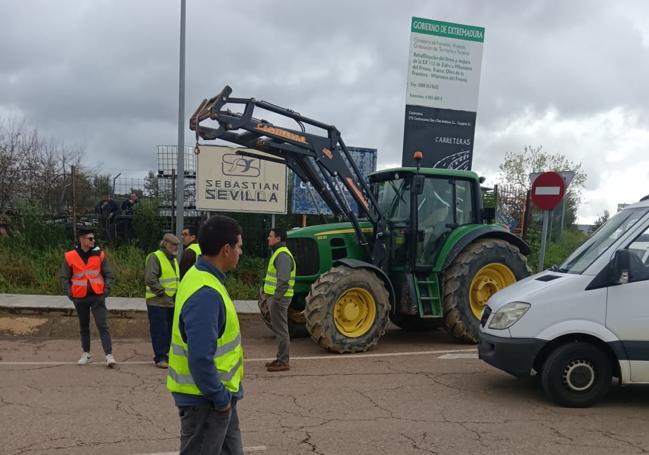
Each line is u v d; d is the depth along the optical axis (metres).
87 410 5.26
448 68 13.54
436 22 13.35
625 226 5.67
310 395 5.81
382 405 5.48
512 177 26.45
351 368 7.00
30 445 4.38
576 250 6.15
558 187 9.42
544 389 5.43
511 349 5.44
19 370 6.82
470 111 13.75
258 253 14.28
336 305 7.84
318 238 8.66
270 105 8.16
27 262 12.30
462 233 8.65
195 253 7.48
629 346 5.26
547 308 5.40
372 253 8.70
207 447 2.74
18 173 16.25
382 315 8.01
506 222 15.26
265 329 10.03
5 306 9.78
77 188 14.35
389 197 9.18
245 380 6.41
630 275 5.34
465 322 8.36
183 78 11.74
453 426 4.87
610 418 5.08
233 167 13.27
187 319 2.64
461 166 13.81
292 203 14.21
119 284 11.81
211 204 13.21
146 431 4.70
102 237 13.82
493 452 4.29
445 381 6.38
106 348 7.05
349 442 4.49
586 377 5.38
